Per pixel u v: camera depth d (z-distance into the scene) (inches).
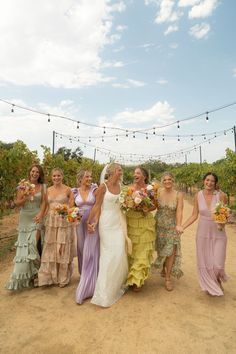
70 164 633.6
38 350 132.8
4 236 365.4
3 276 227.8
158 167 1969.7
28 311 167.9
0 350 132.9
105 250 177.8
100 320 157.2
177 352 130.1
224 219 170.6
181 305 173.3
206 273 180.1
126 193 180.1
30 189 193.9
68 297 184.9
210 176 184.7
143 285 203.0
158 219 195.5
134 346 134.6
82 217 197.5
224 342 137.1
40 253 204.8
